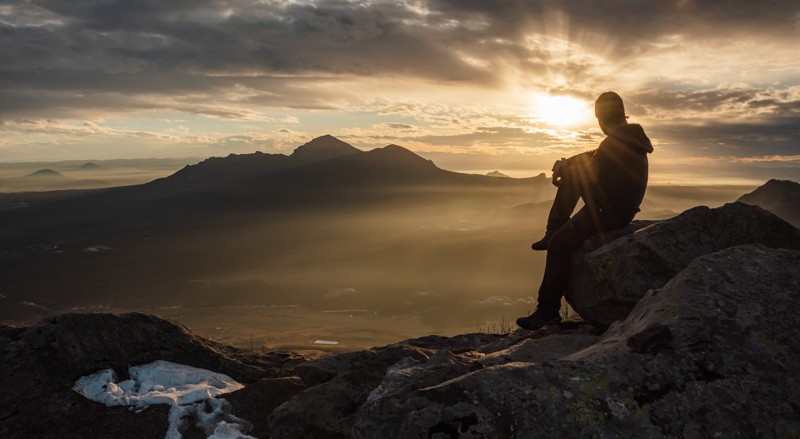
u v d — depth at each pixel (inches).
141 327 249.8
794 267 178.4
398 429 132.4
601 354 158.4
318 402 187.3
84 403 206.8
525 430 128.6
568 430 128.5
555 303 261.3
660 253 223.1
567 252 250.2
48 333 232.4
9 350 221.9
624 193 239.9
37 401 204.1
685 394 137.8
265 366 268.2
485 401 133.3
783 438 130.0
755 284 170.9
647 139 239.6
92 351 231.9
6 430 194.1
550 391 135.8
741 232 228.1
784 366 144.7
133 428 197.2
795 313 159.2
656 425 130.9
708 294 167.5
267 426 203.6
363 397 188.2
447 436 127.4
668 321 159.6
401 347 223.1
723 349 148.6
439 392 137.2
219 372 247.1
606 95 245.8
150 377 226.4
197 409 205.5
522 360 185.6
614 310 233.8
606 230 246.1
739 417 133.4
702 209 234.2
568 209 257.1
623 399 135.0
